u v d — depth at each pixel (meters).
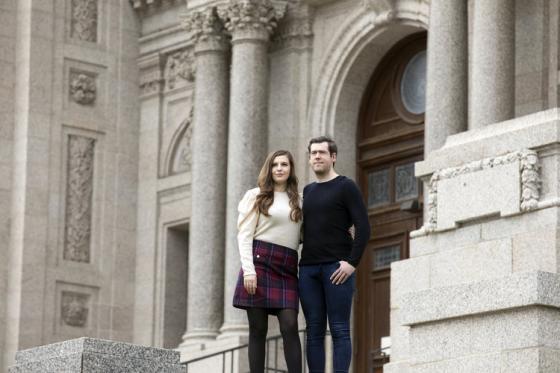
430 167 22.91
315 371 18.27
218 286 36.25
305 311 18.36
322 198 18.34
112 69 39.84
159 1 39.59
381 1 34.38
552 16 30.69
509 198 21.55
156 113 39.66
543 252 20.89
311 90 36.03
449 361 20.27
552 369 19.23
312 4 36.09
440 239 22.62
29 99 38.59
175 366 19.11
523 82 30.86
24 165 38.38
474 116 29.73
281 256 18.23
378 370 34.47
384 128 35.59
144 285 39.34
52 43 39.12
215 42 36.62
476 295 20.00
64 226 38.84
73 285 38.75
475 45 29.98
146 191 39.59
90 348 18.70
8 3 39.12
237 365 34.28
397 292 23.25
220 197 36.50
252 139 35.28
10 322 37.97
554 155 21.27
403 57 35.41
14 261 38.19
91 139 39.44
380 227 35.25
